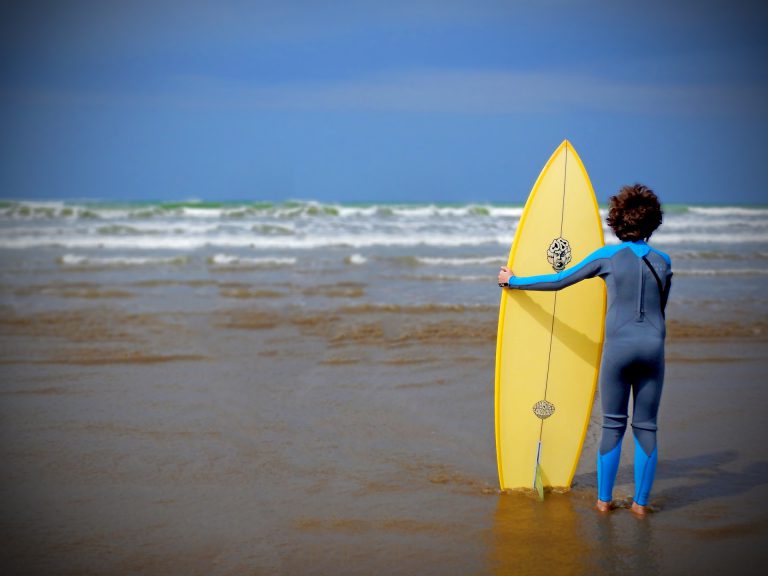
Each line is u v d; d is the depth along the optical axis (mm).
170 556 3129
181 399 5488
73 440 4613
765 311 8680
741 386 5836
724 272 11867
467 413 5219
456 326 7816
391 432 4824
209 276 11133
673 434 4766
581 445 3908
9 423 4914
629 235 3467
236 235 17062
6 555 3121
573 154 3828
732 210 27125
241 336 7418
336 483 3977
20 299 9188
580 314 3850
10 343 7074
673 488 3910
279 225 19297
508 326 3818
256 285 10273
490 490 3896
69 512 3580
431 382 5957
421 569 3012
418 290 9930
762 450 4480
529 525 3449
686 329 7746
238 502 3713
